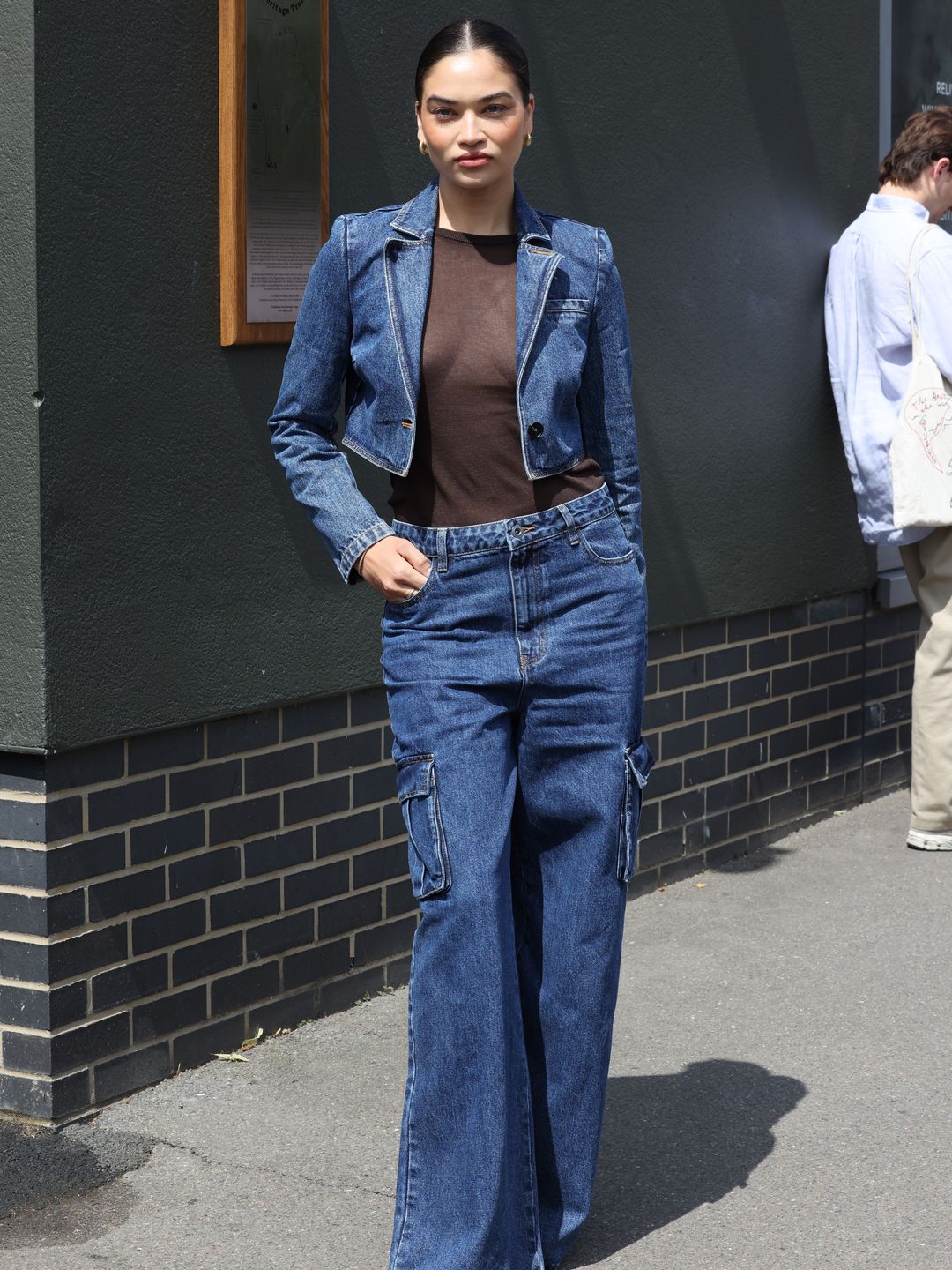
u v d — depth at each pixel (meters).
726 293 5.58
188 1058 4.01
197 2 3.82
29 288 3.51
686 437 5.45
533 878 3.23
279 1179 3.53
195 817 3.97
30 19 3.46
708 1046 4.28
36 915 3.64
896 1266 3.22
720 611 5.64
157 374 3.78
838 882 5.61
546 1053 3.19
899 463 5.70
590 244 3.09
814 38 5.92
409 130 4.42
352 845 4.41
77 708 3.63
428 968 2.98
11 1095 3.72
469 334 2.98
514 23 4.70
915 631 6.74
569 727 3.09
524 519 3.01
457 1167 2.97
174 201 3.80
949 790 5.88
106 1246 3.24
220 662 3.97
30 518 3.54
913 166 5.85
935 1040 4.32
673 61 5.29
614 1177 3.58
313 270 3.07
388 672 3.10
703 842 5.71
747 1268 3.21
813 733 6.20
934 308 5.71
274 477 4.09
